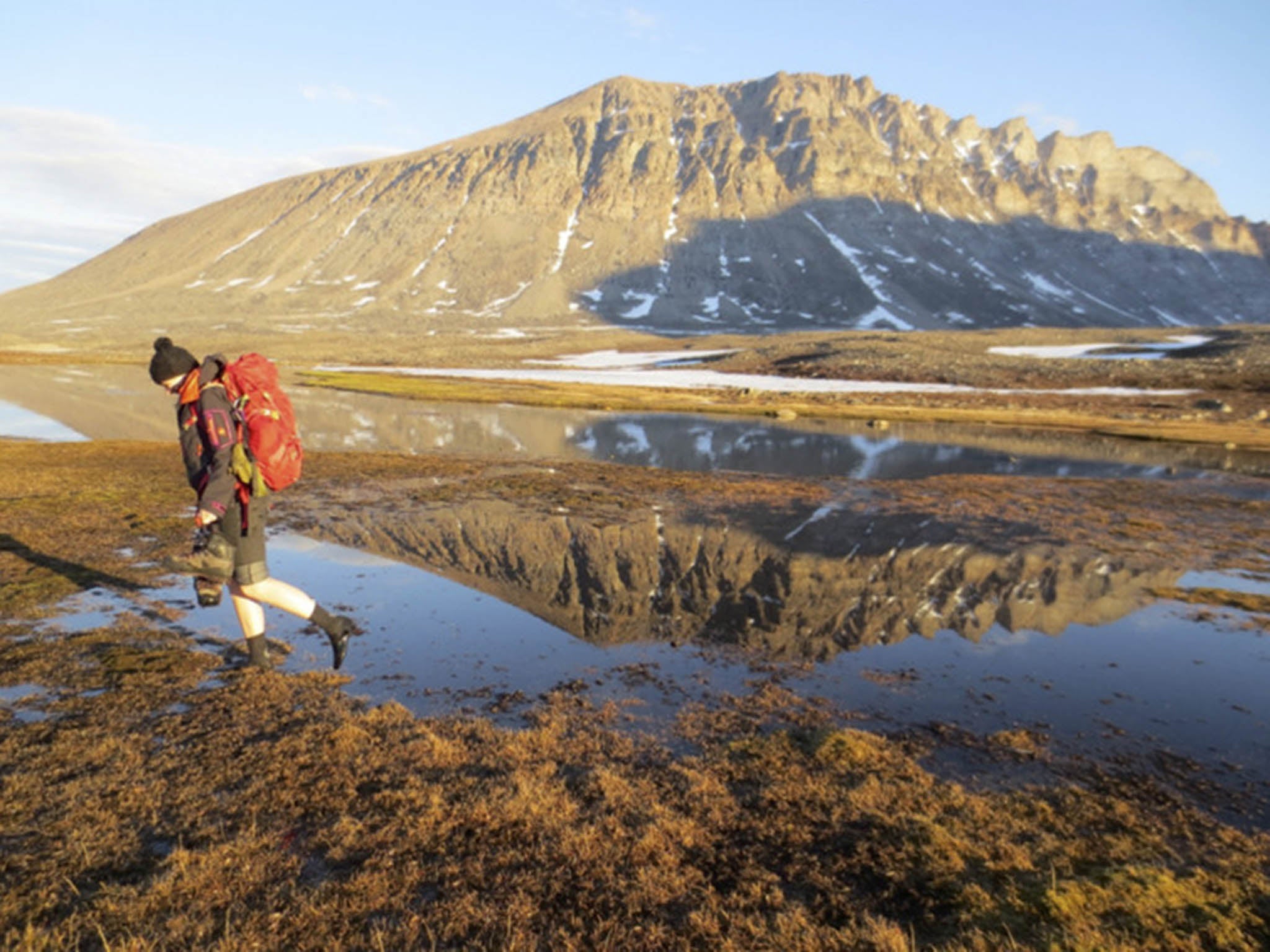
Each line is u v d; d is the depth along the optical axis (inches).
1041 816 151.3
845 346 4549.7
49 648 227.9
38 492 476.1
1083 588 342.3
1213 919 115.2
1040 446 1100.5
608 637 263.3
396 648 244.1
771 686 221.8
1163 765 178.7
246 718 186.1
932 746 185.6
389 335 7667.3
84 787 151.2
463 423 1179.9
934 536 444.1
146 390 1632.6
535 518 466.3
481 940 111.7
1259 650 263.1
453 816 143.7
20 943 107.4
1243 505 599.5
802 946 110.7
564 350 6220.5
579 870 128.6
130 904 116.8
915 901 123.0
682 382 2886.3
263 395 188.7
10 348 5177.2
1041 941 110.4
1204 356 3567.9
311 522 439.5
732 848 137.4
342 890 121.6
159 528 394.0
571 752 174.7
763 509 519.2
